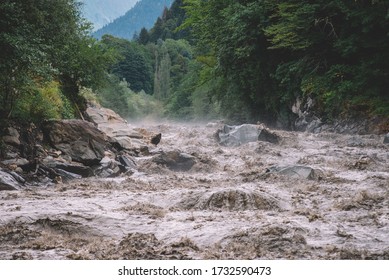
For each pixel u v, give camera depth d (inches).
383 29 1776.6
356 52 1868.8
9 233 475.8
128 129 1446.9
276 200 621.9
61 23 1048.8
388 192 677.3
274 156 1205.7
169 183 828.6
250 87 2357.3
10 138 916.0
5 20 901.8
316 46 1983.3
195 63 3371.1
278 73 2094.0
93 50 1517.0
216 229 485.7
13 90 959.0
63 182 842.8
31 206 605.0
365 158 1046.4
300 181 801.6
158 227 506.3
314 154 1184.8
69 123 996.6
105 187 783.1
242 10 2175.2
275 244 427.8
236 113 2677.2
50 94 1176.2
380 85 1760.6
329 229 482.9
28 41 932.0
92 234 491.2
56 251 426.0
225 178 886.4
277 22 2167.8
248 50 2160.4
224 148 1396.4
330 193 689.0
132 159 1092.5
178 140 1652.3
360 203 606.9
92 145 997.8
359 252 402.6
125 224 516.7
